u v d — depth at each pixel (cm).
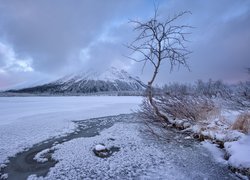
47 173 533
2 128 1116
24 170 557
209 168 526
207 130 783
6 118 1527
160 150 693
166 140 813
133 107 2633
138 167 548
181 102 1050
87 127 1233
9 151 717
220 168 523
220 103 1144
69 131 1091
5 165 591
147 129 1023
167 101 1051
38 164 600
